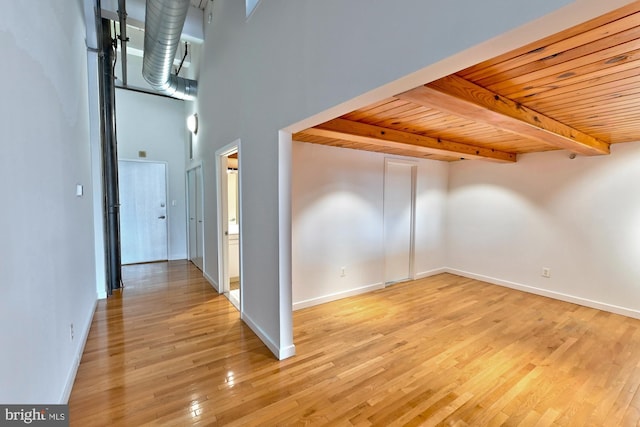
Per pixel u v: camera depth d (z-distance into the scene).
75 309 2.27
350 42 1.55
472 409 1.81
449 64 1.15
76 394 1.92
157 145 5.95
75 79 2.57
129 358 2.36
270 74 2.38
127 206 5.73
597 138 3.04
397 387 2.01
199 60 4.73
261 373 2.16
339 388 1.99
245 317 3.05
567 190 3.70
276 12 2.25
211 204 4.30
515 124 2.09
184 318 3.17
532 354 2.44
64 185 2.02
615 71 1.52
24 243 1.29
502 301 3.70
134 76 5.66
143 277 4.80
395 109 2.21
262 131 2.56
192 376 2.12
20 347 1.21
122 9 3.05
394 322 3.06
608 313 3.33
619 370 2.22
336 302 3.67
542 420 1.72
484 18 0.99
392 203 4.51
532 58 1.39
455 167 4.97
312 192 3.50
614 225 3.34
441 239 5.07
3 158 1.11
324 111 1.77
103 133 3.89
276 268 2.40
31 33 1.46
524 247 4.11
